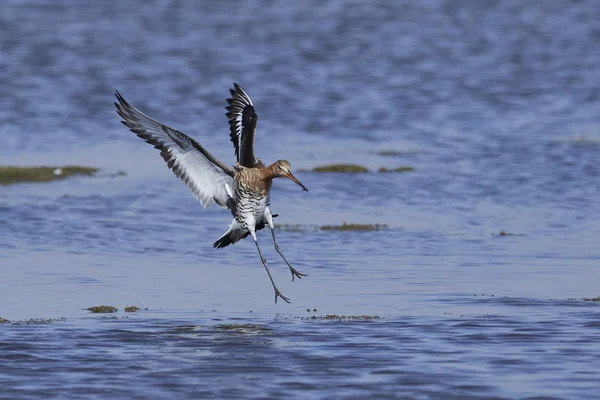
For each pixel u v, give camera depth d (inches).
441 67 2410.2
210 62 2460.6
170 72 2297.0
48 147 1433.3
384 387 482.3
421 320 608.1
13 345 553.9
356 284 713.0
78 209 1015.6
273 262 790.5
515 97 1956.2
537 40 2913.4
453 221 959.0
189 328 595.2
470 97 1957.4
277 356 534.3
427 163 1298.0
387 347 549.6
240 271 760.3
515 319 607.5
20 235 893.8
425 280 722.8
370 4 3759.8
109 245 856.9
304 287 705.6
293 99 1919.3
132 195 1098.7
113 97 1931.6
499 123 1652.3
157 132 585.3
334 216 988.6
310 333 581.6
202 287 708.7
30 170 1205.7
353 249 835.4
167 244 862.5
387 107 1833.2
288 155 1378.0
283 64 2442.2
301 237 885.8
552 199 1063.6
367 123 1662.2
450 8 3671.3
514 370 506.9
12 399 466.9
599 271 746.8
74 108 1792.6
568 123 1643.7
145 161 1334.9
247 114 617.9
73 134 1546.5
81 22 3203.7
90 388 482.6
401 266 771.4
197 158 595.5
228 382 491.2
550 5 3745.1
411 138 1518.2
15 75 2183.8
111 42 2790.4
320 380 494.0
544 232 903.1
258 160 618.5
